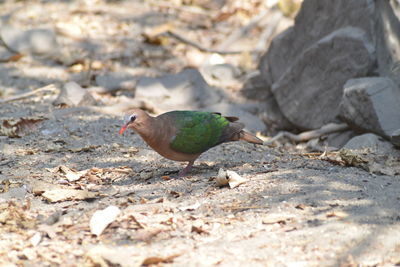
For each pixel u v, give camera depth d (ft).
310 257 21.38
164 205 26.86
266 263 20.99
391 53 42.34
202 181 30.94
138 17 72.28
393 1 42.06
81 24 69.36
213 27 71.10
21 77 57.06
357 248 21.94
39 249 22.63
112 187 30.48
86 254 21.76
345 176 30.14
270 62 53.98
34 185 30.22
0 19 68.64
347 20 45.80
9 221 25.35
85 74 57.36
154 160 35.94
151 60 62.64
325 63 46.62
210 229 24.11
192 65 62.03
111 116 46.62
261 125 51.78
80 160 35.83
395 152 36.81
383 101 39.04
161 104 51.29
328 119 46.68
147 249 22.43
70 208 27.27
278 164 33.76
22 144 39.45
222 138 32.45
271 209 25.77
